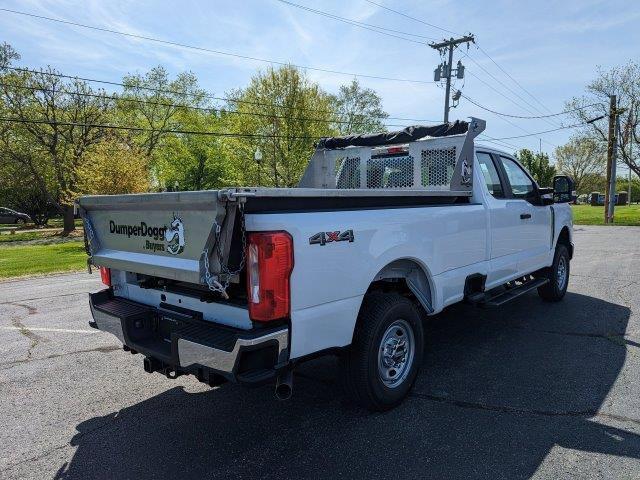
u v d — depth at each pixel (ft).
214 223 8.92
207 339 9.45
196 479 9.51
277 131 98.17
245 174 109.09
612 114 92.63
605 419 11.41
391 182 17.95
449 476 9.32
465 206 15.05
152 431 11.55
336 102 161.07
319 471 9.63
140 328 11.76
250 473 9.64
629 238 55.31
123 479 9.61
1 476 9.81
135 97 107.55
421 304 13.33
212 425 11.76
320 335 9.99
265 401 13.03
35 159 96.43
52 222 154.30
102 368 15.80
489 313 21.18
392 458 10.02
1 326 21.33
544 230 20.71
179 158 137.59
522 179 19.60
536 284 19.84
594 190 262.26
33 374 15.37
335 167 19.79
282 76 96.17
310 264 9.64
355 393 11.60
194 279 9.61
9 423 12.13
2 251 64.03
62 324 21.43
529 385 13.43
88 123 90.33
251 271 9.03
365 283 10.98
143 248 11.17
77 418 12.34
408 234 12.32
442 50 99.35
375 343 11.42
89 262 13.12
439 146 16.38
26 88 82.79
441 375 14.32
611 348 16.28
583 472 9.34
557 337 17.62
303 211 9.87
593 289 25.81
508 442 10.50
